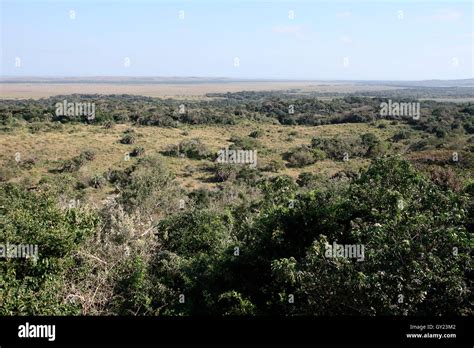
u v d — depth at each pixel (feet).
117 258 27.84
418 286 19.16
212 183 109.29
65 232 24.50
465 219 25.11
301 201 29.17
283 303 23.59
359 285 18.92
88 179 105.19
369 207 26.35
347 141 143.64
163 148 141.38
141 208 51.65
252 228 29.35
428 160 73.92
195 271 27.58
